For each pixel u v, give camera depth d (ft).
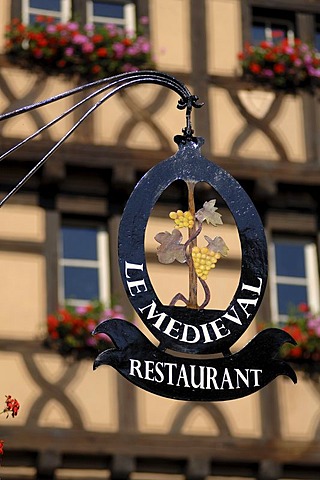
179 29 54.24
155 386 26.25
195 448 49.96
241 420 50.60
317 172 53.62
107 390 49.73
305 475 51.08
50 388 49.34
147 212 27.09
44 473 49.01
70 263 51.37
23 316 50.08
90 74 52.60
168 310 26.61
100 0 54.08
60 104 51.80
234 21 54.85
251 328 52.24
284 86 54.29
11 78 51.83
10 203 51.03
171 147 52.26
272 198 53.57
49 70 52.24
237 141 53.26
